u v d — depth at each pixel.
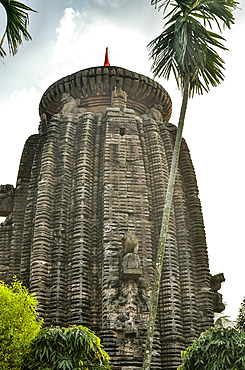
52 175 28.09
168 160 30.92
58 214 26.62
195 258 27.50
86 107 32.69
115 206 26.36
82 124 30.14
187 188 30.17
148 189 28.55
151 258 25.61
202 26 21.48
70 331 16.30
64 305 24.25
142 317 23.41
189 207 29.34
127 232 24.05
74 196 27.42
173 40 22.03
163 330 24.20
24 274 26.80
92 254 25.77
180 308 25.09
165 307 24.66
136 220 26.36
